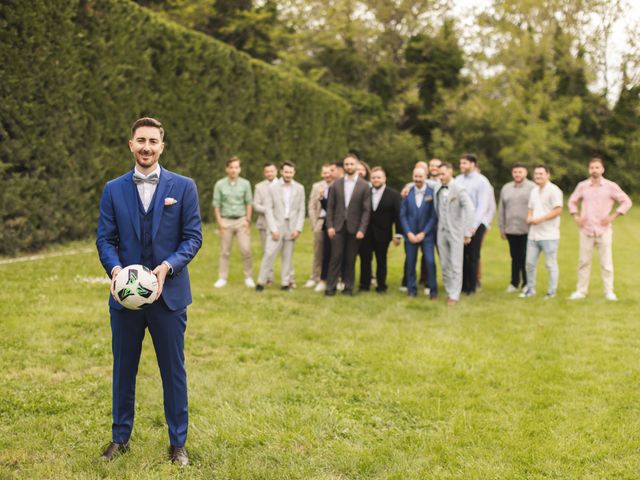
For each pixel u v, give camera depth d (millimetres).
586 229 9508
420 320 7965
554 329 7512
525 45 29297
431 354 6312
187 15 25484
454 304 8984
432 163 10555
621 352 6547
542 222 9594
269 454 4078
